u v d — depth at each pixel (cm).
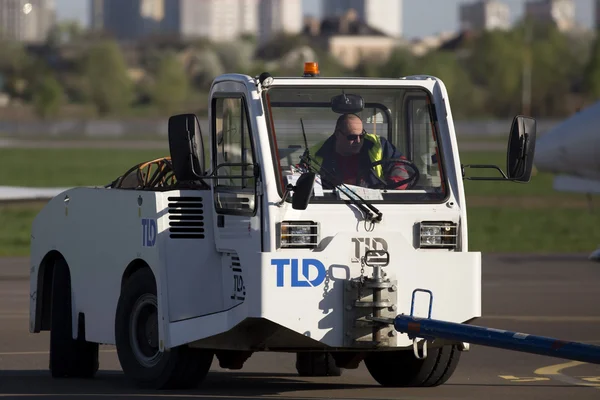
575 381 2619
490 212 10119
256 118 2203
